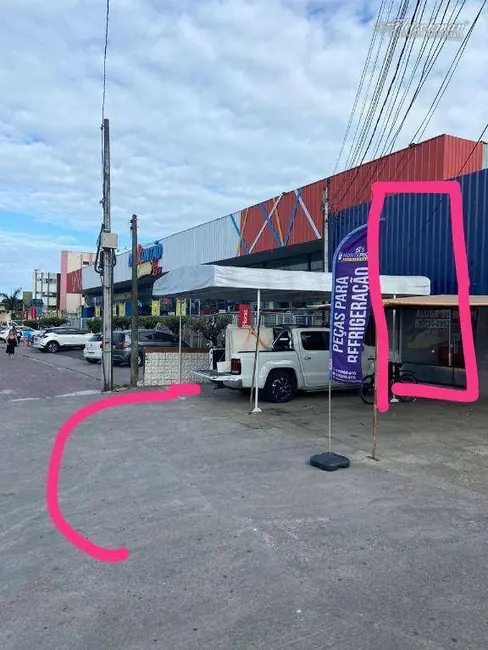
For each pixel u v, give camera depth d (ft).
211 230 95.25
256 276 33.47
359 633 10.43
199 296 41.45
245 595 11.89
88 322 136.67
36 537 15.10
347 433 28.35
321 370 39.34
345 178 63.26
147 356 48.85
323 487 19.40
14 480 20.53
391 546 14.40
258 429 29.43
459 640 10.21
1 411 35.96
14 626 10.71
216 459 23.30
